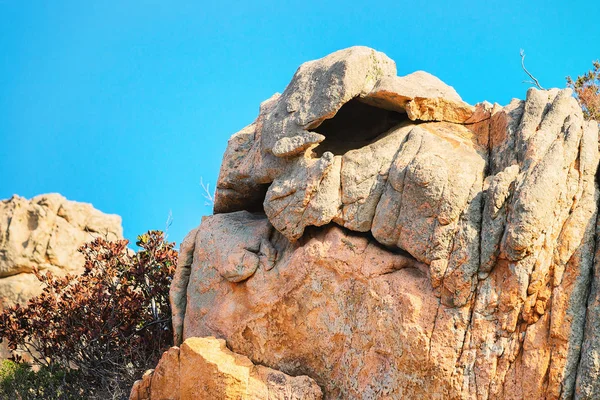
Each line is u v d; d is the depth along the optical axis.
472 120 13.98
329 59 14.27
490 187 12.12
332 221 13.36
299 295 13.41
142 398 14.12
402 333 12.20
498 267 12.00
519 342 11.82
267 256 13.95
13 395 17.41
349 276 13.01
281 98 14.66
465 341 11.95
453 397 11.91
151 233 19.06
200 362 13.36
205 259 14.84
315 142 13.66
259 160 14.69
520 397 11.68
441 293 12.18
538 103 13.08
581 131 12.52
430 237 12.31
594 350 11.40
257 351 13.74
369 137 14.82
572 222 11.95
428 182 12.35
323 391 13.20
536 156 12.23
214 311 14.34
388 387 12.35
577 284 11.73
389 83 13.84
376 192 13.04
